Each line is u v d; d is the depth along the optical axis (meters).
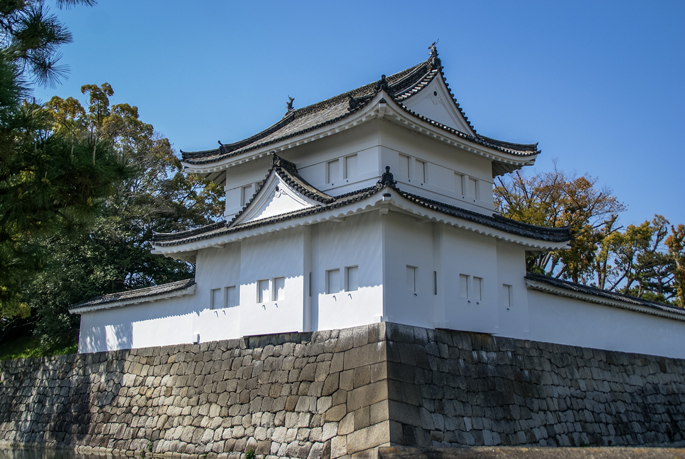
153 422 20.64
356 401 15.33
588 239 37.91
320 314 17.31
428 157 19.56
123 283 33.69
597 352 21.69
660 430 22.19
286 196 18.64
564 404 19.45
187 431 19.33
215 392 19.17
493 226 18.17
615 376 21.80
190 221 39.12
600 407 20.59
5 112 9.30
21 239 11.10
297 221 17.39
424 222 17.62
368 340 15.71
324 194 17.95
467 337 17.59
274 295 18.45
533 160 21.70
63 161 9.77
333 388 16.02
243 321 19.08
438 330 16.91
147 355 22.33
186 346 21.02
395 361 15.24
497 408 17.31
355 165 18.78
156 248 21.72
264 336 18.47
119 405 22.31
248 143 24.02
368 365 15.42
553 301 21.30
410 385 15.28
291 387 17.03
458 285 17.73
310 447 15.81
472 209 20.67
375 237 16.44
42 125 9.88
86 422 23.11
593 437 19.69
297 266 17.89
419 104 19.97
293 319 17.59
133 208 34.12
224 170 23.30
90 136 10.47
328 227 17.81
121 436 21.42
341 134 19.31
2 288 11.38
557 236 21.05
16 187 9.61
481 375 17.41
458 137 19.39
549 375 19.53
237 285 20.11
